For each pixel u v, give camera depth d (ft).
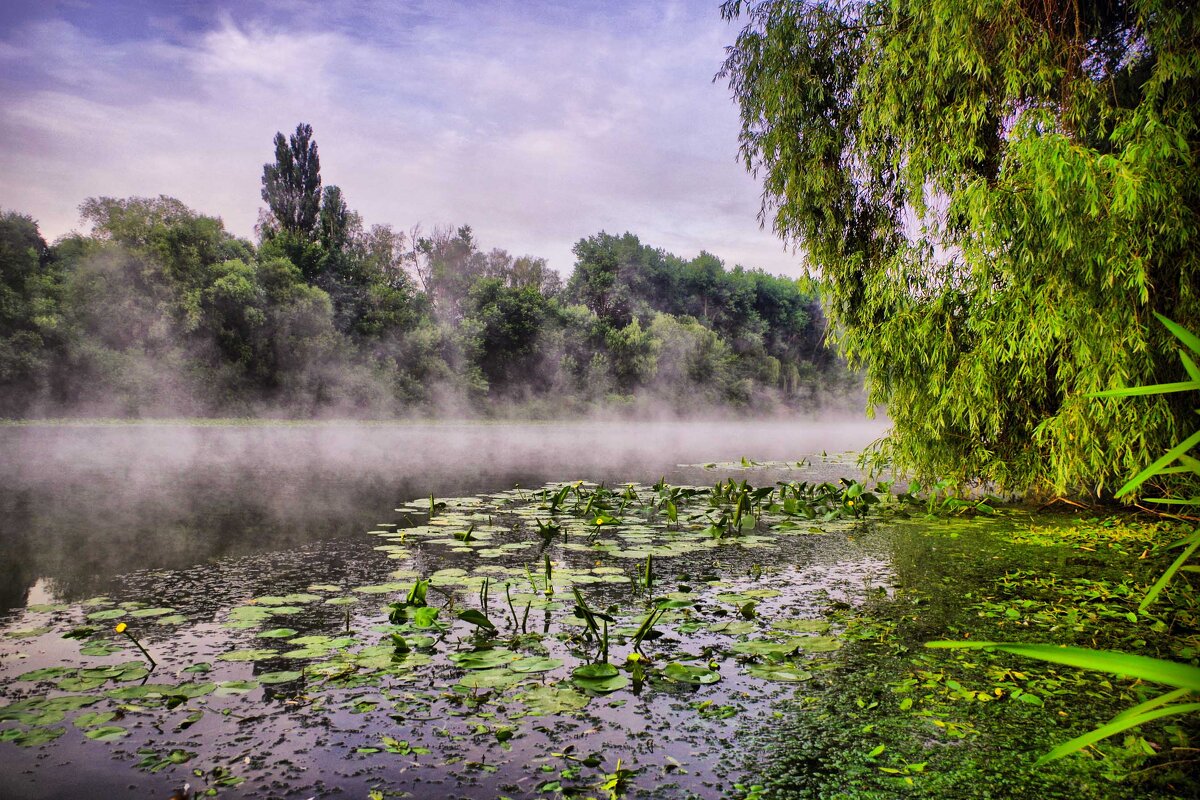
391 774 6.38
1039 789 6.30
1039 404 22.85
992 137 22.36
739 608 12.17
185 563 15.19
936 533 20.21
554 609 12.02
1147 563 16.05
